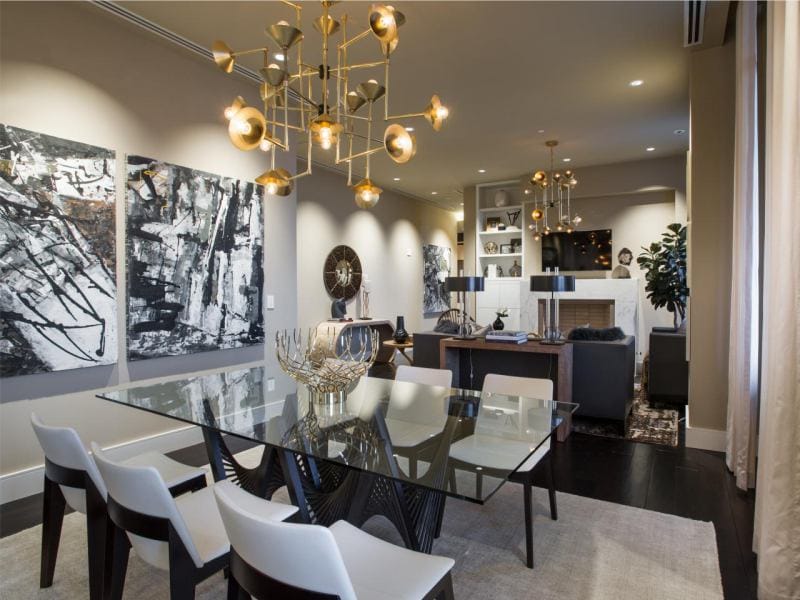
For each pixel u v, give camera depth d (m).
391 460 1.69
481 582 2.07
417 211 10.36
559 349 4.09
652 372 5.25
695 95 3.82
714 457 3.64
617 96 4.93
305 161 7.14
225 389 2.83
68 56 3.17
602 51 3.98
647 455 3.70
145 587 2.06
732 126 3.69
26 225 2.94
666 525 2.58
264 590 1.14
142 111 3.60
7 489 2.90
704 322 3.81
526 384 2.77
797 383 1.82
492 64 4.20
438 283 11.21
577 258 8.16
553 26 3.59
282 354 4.59
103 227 3.31
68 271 3.13
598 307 8.06
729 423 3.37
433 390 2.81
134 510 1.48
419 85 4.64
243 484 2.55
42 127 3.04
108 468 1.48
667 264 6.23
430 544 2.08
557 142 6.45
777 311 1.88
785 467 1.84
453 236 12.05
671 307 6.18
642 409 5.07
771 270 1.97
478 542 2.41
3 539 2.47
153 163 3.63
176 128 3.84
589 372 4.35
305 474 2.37
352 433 2.00
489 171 8.00
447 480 1.52
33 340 2.97
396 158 2.40
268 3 3.24
